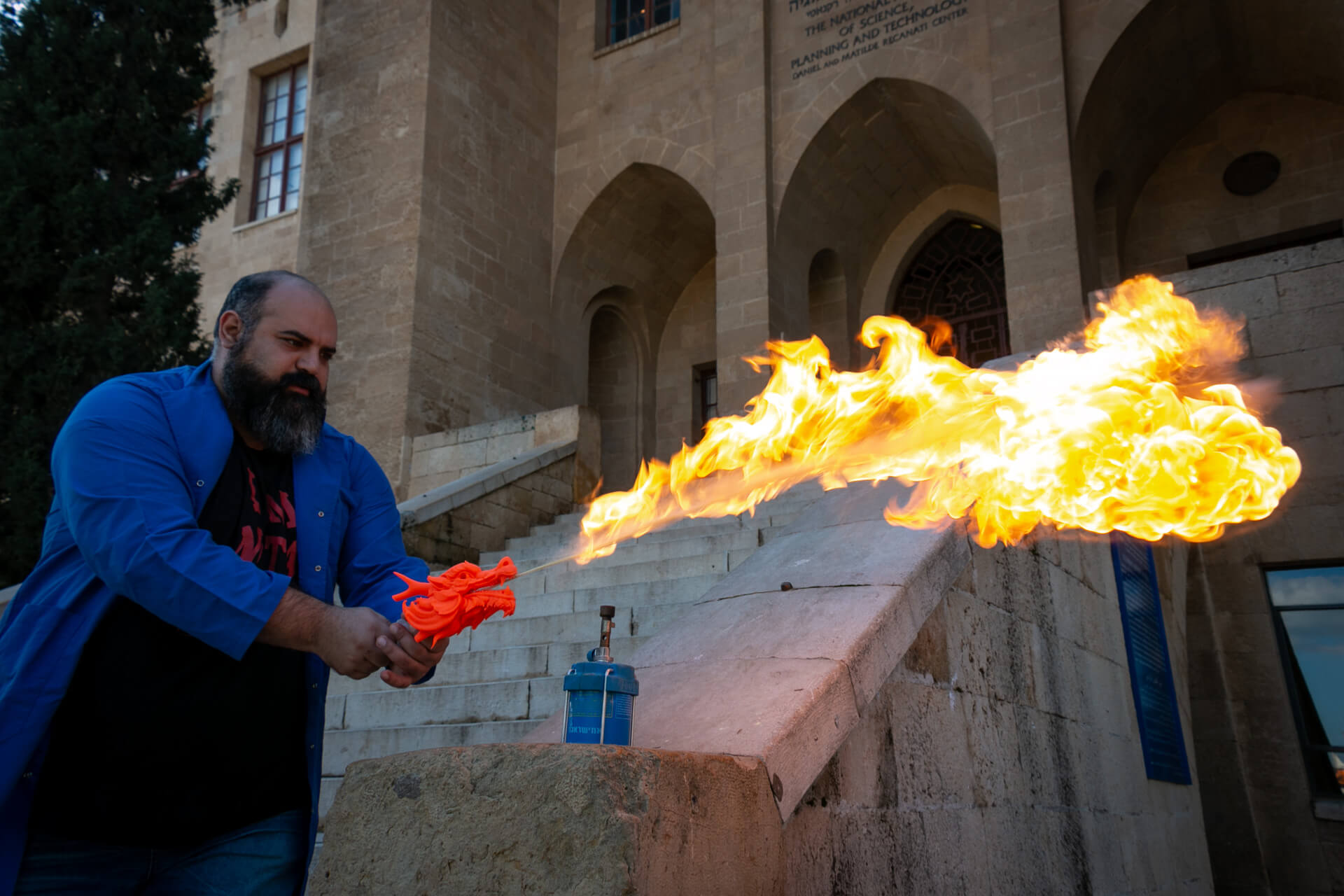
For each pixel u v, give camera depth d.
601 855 1.84
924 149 16.59
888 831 3.06
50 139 12.80
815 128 15.76
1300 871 9.33
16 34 13.33
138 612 1.91
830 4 16.17
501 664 5.96
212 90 22.95
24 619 1.88
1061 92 13.38
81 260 12.28
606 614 2.37
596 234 18.38
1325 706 9.52
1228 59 14.12
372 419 15.07
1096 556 6.23
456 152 16.50
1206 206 14.95
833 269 17.14
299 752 2.07
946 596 3.86
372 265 15.82
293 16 22.08
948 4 15.01
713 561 6.92
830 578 3.63
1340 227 13.92
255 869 1.97
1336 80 13.77
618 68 18.33
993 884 3.74
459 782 2.03
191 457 2.01
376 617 1.83
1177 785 7.17
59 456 1.88
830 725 2.78
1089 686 5.52
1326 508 9.21
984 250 17.17
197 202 14.23
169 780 1.89
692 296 19.91
